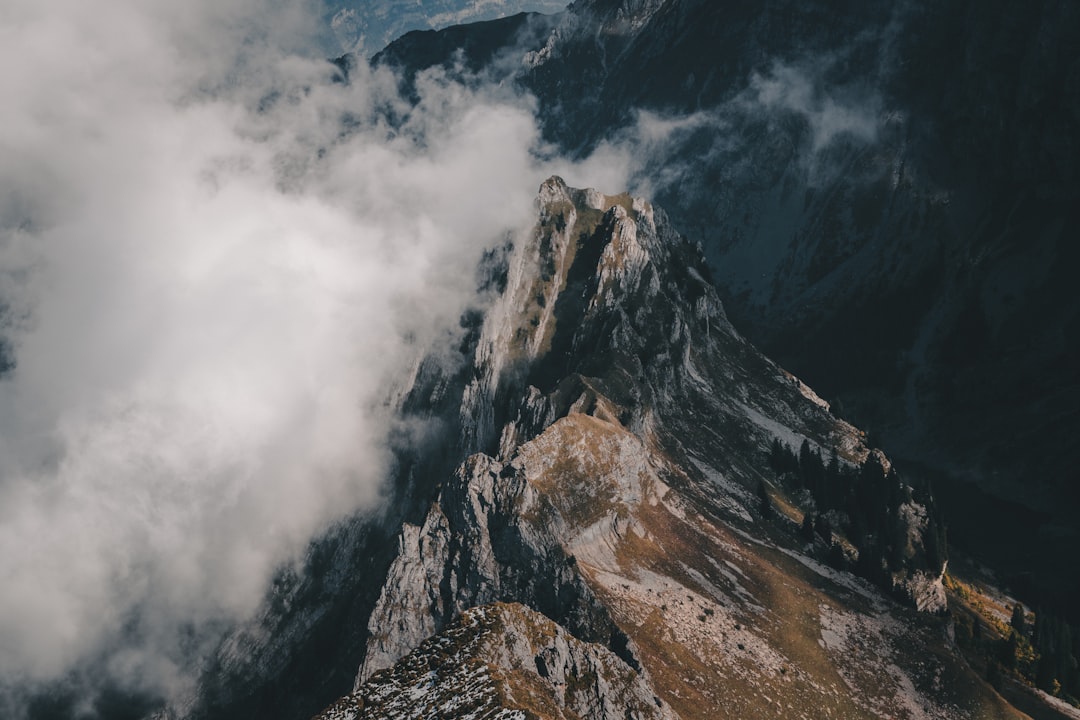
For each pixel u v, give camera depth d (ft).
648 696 430.61
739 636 620.90
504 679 368.68
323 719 384.06
